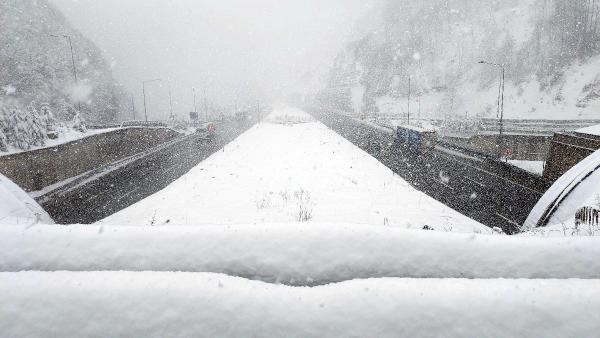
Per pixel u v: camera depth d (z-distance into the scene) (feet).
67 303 11.29
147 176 88.22
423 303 11.16
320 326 10.75
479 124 160.86
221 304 11.27
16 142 76.79
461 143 138.62
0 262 13.98
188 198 61.16
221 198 60.03
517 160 119.34
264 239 14.64
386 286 11.76
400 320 10.81
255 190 65.36
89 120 295.28
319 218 47.57
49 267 13.84
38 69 306.76
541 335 10.33
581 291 11.21
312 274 13.66
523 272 13.25
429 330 10.62
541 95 244.63
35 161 76.33
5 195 33.60
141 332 10.75
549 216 44.52
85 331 10.78
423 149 109.81
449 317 10.81
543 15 320.29
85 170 96.43
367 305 11.18
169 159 113.91
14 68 293.23
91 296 11.46
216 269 13.88
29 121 80.74
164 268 13.88
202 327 10.80
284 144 134.31
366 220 47.34
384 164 96.68
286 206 53.78
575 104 220.02
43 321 10.91
